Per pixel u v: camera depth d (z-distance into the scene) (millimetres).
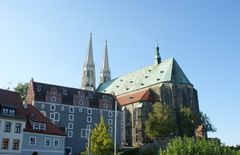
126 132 157625
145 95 161000
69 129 129375
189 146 51344
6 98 88062
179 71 167750
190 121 143625
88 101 138875
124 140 155250
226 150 53219
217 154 51375
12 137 81938
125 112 162375
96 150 94500
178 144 52500
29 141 86562
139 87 174500
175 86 160250
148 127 133250
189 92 161500
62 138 94562
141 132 150375
